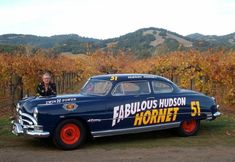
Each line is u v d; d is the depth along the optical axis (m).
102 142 9.84
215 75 17.97
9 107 17.20
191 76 19.80
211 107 10.80
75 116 9.02
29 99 9.28
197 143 9.73
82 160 8.05
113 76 9.84
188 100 10.44
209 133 10.96
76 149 9.07
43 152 8.75
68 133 9.02
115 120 9.45
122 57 34.69
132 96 9.71
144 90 9.92
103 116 9.31
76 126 9.12
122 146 9.39
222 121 12.73
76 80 32.00
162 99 10.06
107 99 9.42
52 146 9.34
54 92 10.98
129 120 9.62
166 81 10.34
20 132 9.07
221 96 18.59
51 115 8.78
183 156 8.43
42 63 22.12
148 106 9.86
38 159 8.12
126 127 9.61
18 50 30.39
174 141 9.95
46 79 10.85
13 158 8.19
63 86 29.08
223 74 17.53
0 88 19.42
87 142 9.84
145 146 9.39
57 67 25.83
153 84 10.09
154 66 28.27
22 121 9.12
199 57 20.58
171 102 10.18
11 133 10.66
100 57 33.03
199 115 10.58
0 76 18.45
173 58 25.55
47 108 8.79
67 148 8.98
